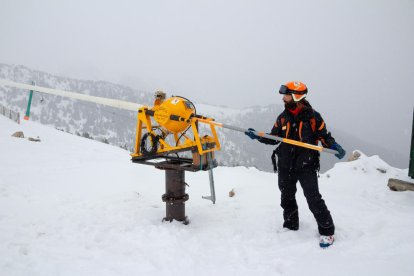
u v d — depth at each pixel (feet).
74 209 16.20
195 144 13.04
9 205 16.30
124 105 14.73
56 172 26.17
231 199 19.10
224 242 12.87
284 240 12.82
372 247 11.46
